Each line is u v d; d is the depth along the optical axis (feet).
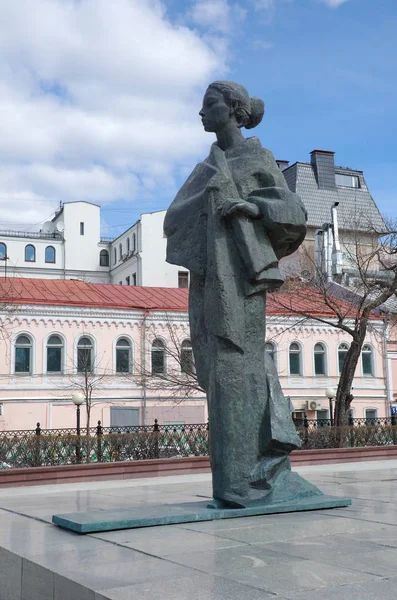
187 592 11.45
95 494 29.81
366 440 64.23
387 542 15.57
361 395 114.11
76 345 97.55
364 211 160.86
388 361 117.08
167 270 164.55
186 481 41.57
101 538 16.52
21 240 183.32
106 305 98.84
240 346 20.85
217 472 20.53
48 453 50.06
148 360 99.71
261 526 17.78
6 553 15.31
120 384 98.63
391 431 66.23
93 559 14.07
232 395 20.61
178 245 23.07
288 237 21.89
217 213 21.48
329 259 122.83
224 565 13.35
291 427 20.99
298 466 53.52
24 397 94.02
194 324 22.58
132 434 53.98
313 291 84.89
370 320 112.98
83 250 189.37
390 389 116.06
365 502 22.77
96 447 52.13
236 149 23.02
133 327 100.48
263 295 21.65
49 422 94.84
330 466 51.88
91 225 191.31
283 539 15.99
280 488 20.75
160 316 101.60
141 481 43.37
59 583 12.78
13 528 18.65
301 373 109.40
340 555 14.19
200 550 14.80
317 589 11.59
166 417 100.17
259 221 21.66
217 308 20.89
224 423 20.49
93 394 96.94
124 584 12.01
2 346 93.66
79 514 19.26
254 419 20.75
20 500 27.76
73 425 96.02
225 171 22.30
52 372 96.17
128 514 18.99
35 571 13.79
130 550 14.92
